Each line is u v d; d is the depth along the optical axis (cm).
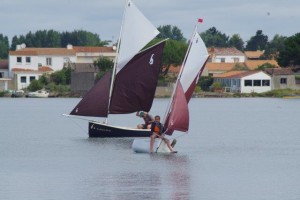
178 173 11812
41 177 11456
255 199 9925
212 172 11956
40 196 10038
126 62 17338
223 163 12988
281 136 18512
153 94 17388
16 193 10238
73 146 15575
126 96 17375
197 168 12350
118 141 16350
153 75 17350
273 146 15862
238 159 13525
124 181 11100
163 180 11194
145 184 10869
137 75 17325
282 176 11625
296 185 10862
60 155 14062
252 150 15025
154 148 14100
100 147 15238
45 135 18575
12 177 11475
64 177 11450
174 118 13925
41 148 15300
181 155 13950
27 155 14150
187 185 10819
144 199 9875
